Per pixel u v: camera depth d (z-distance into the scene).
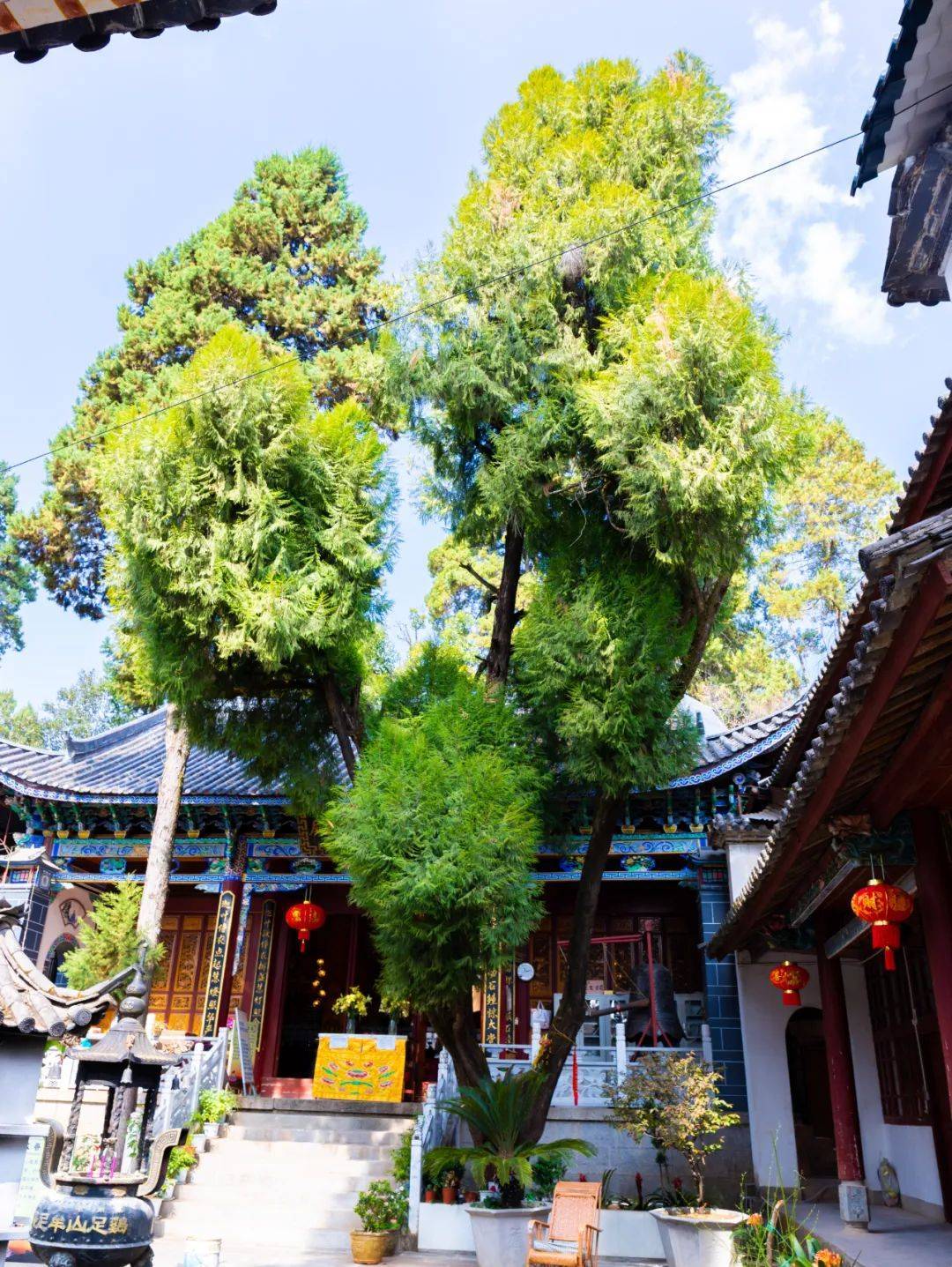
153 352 23.03
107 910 15.17
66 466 23.47
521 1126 10.97
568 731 11.05
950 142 6.71
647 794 15.63
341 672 12.72
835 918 11.34
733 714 32.66
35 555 25.50
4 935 6.85
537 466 11.84
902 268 7.67
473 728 11.23
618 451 10.97
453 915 9.99
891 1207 11.68
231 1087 15.70
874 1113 12.64
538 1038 14.23
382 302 23.22
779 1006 13.91
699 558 11.20
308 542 11.85
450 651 13.05
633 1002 14.39
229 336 11.76
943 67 6.27
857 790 7.04
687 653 12.22
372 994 18.73
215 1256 6.50
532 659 11.37
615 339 11.78
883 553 4.34
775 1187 12.62
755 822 14.56
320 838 16.89
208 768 18.80
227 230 24.61
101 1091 12.80
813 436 11.98
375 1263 10.44
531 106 13.96
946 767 6.20
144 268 24.61
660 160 13.12
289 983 19.02
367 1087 14.77
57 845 17.97
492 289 12.32
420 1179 11.45
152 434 11.32
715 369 10.74
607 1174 12.15
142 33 3.19
